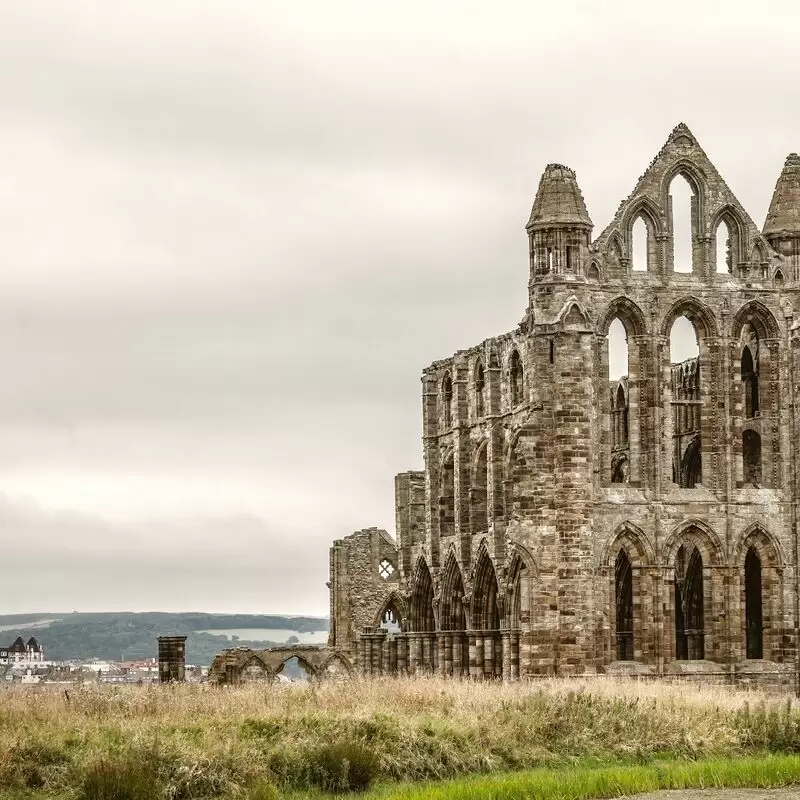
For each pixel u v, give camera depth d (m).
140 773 94.50
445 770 102.06
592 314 143.12
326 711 108.81
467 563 164.38
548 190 143.25
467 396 167.12
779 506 146.75
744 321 147.50
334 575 189.50
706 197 146.88
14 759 95.50
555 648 140.38
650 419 144.25
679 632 156.38
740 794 92.88
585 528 140.75
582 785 94.75
